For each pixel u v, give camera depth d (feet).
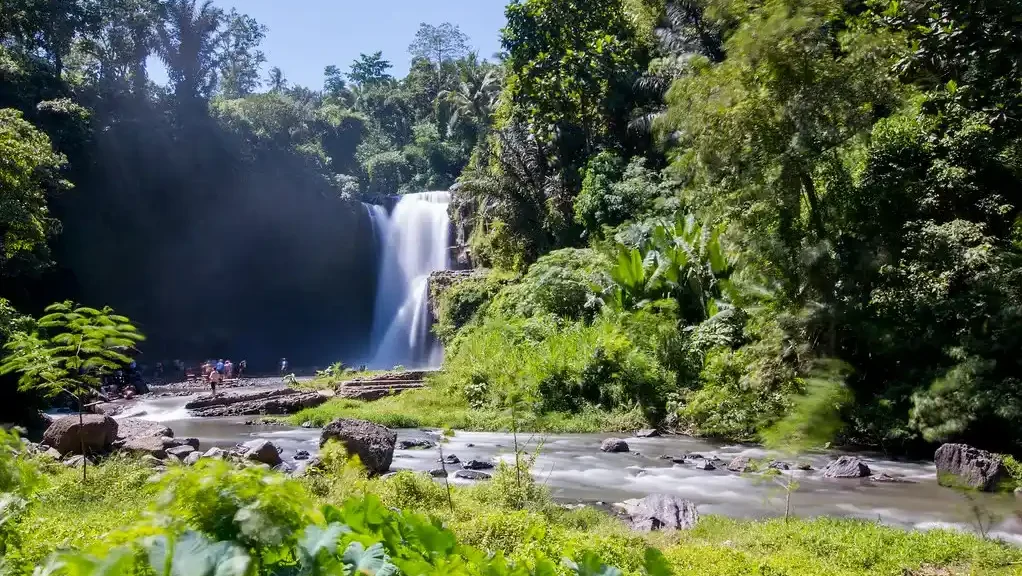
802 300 47.91
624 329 65.05
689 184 63.72
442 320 110.63
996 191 49.01
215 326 147.95
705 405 53.62
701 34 96.27
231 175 142.20
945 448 35.94
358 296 155.74
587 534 21.20
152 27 158.30
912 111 51.55
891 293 46.29
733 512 30.55
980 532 25.71
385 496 24.31
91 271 126.00
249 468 6.06
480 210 127.13
